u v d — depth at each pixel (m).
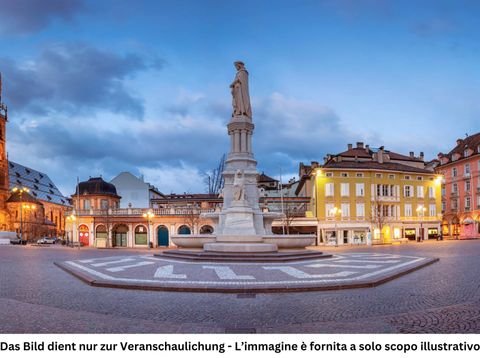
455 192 85.06
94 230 67.25
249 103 32.38
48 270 21.22
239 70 32.28
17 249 46.03
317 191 66.00
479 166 78.56
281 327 8.93
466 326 8.91
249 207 28.17
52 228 112.38
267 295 13.09
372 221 66.31
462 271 19.20
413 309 10.89
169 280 15.59
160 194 94.19
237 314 10.50
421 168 77.69
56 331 8.77
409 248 42.47
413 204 71.38
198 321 9.85
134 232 67.00
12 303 11.84
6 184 100.06
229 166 31.36
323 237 64.94
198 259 22.69
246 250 24.50
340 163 69.44
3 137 99.94
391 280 16.25
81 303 11.98
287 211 64.50
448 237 81.75
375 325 9.03
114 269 19.84
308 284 14.16
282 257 22.80
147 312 10.80
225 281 15.20
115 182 86.75
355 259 24.97
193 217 65.31
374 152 74.69
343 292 13.58
